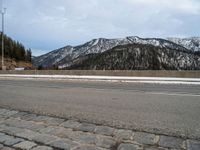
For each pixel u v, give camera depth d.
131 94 10.51
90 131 4.79
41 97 9.88
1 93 11.65
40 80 23.00
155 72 21.47
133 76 22.50
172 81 18.88
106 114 6.34
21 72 32.06
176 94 10.45
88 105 7.73
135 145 3.96
